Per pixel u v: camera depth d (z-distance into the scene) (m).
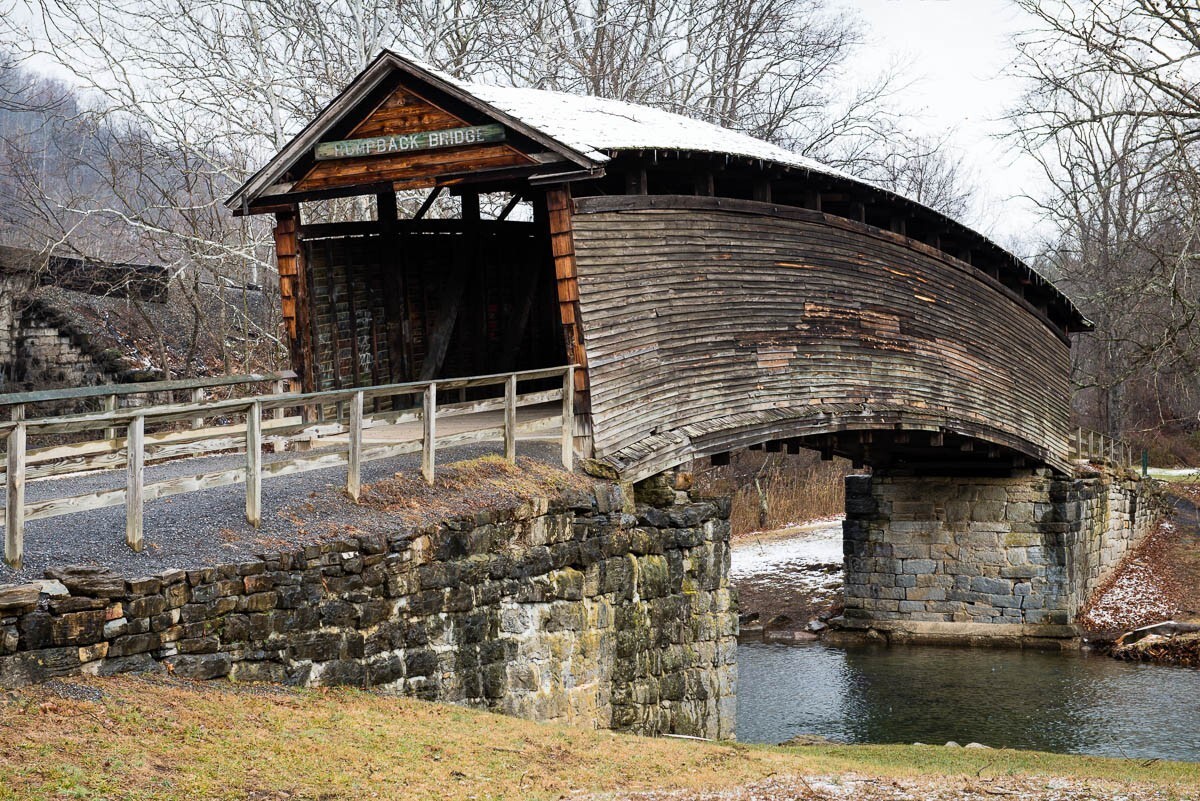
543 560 12.77
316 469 12.61
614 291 15.02
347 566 10.25
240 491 11.40
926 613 28.59
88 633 8.25
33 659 7.95
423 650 11.04
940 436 22.94
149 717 7.93
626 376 15.17
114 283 29.78
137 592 8.55
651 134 15.84
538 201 19.00
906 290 21.61
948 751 14.96
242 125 26.80
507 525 12.32
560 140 13.75
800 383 18.66
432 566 11.21
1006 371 25.59
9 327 27.73
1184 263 21.92
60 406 26.52
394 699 10.46
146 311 30.34
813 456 50.56
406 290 17.61
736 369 17.30
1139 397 51.59
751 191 19.59
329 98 27.73
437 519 11.43
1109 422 47.66
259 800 7.04
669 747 11.27
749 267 17.62
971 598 28.25
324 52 28.61
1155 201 26.34
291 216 15.85
